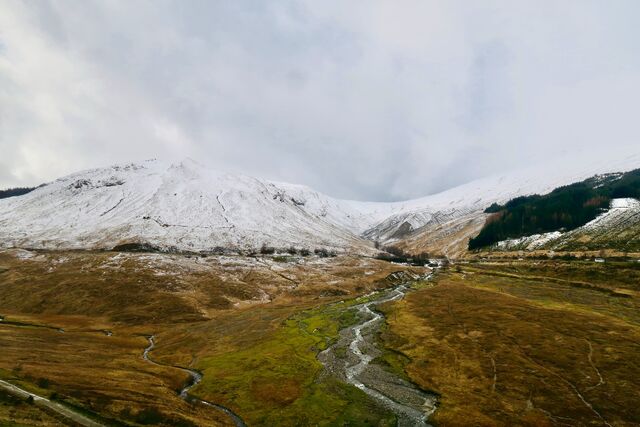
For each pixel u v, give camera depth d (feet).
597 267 528.22
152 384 247.91
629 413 189.37
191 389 258.57
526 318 349.41
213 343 376.48
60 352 313.12
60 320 487.61
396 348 317.22
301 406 221.05
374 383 251.60
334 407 217.15
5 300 566.36
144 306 541.34
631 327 306.96
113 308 537.24
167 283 633.61
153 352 362.74
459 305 427.74
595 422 185.16
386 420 199.72
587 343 277.23
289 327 413.80
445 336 328.29
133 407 198.90
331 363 292.20
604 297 428.15
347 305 521.65
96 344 370.73
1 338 343.67
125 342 394.93
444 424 193.77
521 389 223.92
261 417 212.23
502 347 288.30
